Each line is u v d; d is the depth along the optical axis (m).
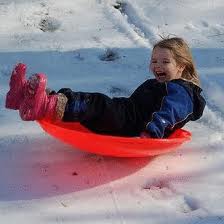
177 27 5.81
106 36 5.56
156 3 6.16
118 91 4.82
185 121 3.89
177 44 3.98
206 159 3.99
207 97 4.80
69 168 3.79
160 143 3.65
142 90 3.96
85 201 3.50
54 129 3.65
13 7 5.72
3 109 4.41
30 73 4.89
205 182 3.75
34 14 5.71
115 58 5.29
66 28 5.61
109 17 5.87
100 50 5.34
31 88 3.46
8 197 3.48
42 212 3.38
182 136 3.94
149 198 3.57
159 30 5.74
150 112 3.86
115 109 3.72
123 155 3.80
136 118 3.85
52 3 5.89
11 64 4.99
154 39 5.60
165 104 3.76
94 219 3.36
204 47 5.52
